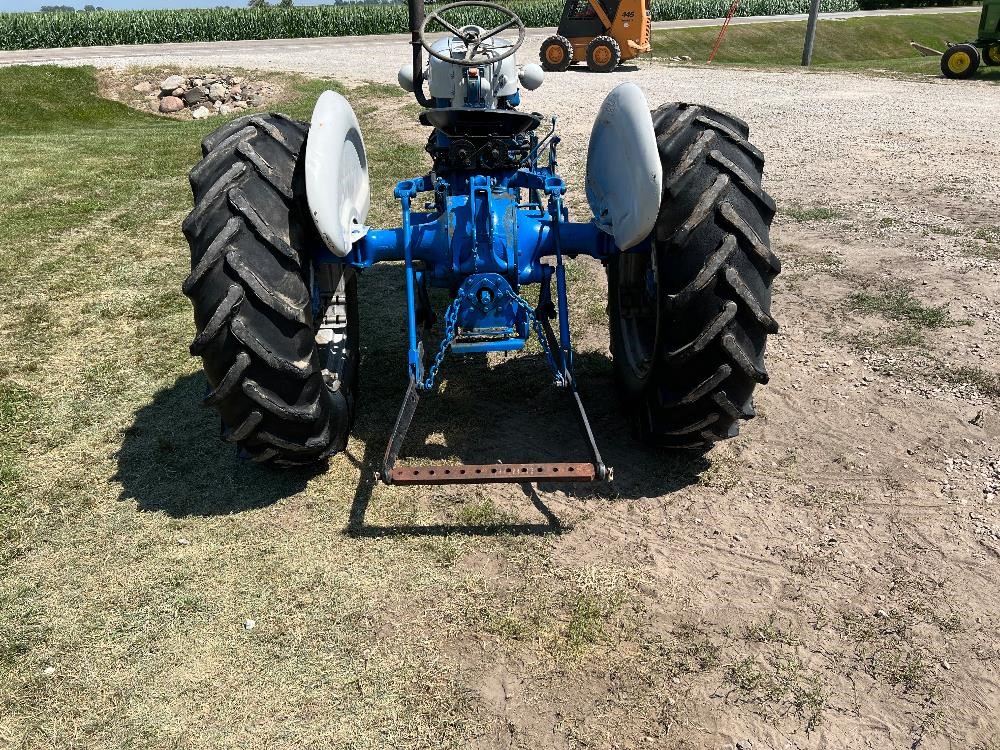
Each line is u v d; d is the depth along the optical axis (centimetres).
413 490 315
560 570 271
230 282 260
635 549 281
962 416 350
